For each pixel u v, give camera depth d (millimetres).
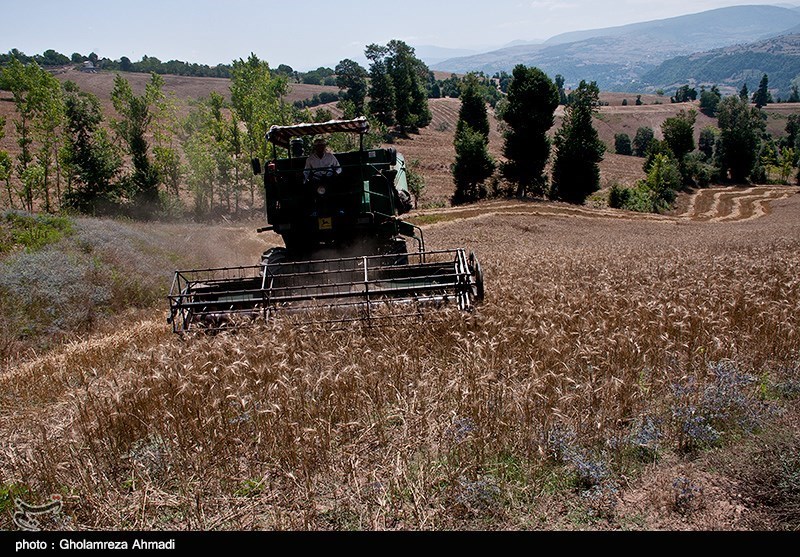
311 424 6047
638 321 8250
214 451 5809
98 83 155750
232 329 8773
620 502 4852
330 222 10969
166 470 5578
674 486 4773
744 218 81938
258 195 68688
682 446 5562
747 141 116125
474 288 9562
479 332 7863
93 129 49844
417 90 143000
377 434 6090
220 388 6754
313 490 5184
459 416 5977
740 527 4422
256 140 61219
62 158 48750
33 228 20844
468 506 4824
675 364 7059
